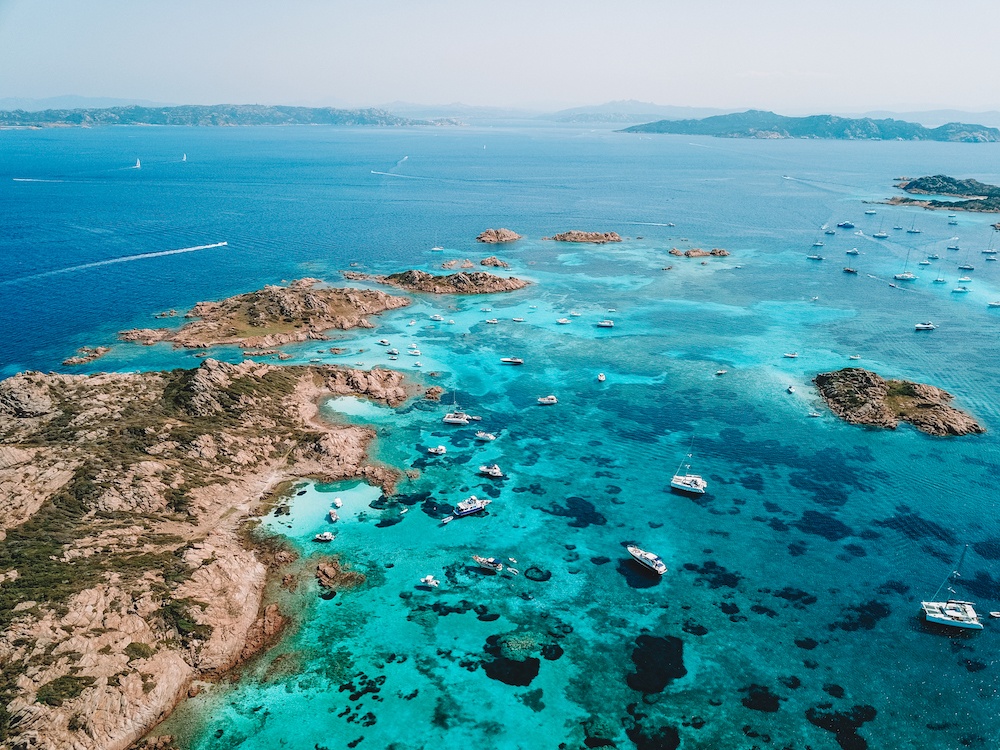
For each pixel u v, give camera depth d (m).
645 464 106.00
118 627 64.38
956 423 114.38
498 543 87.19
